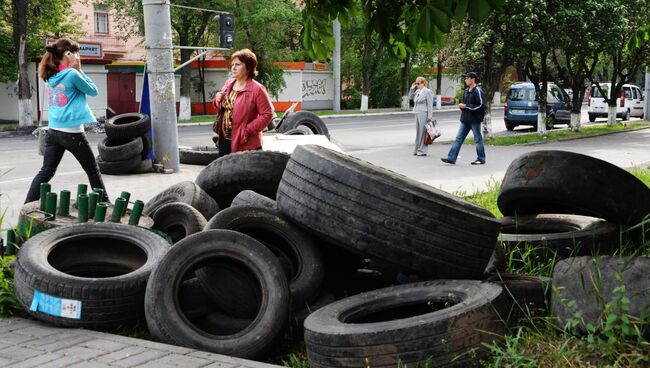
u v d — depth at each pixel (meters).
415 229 5.38
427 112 20.92
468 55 27.61
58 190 13.23
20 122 34.81
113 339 5.20
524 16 25.53
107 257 6.37
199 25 42.88
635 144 26.06
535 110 33.94
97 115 40.59
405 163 19.05
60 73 9.55
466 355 4.37
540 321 4.98
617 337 4.26
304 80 55.88
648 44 34.25
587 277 4.64
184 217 6.95
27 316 5.82
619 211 6.85
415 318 4.48
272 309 5.25
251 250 5.41
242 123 8.92
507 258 6.91
